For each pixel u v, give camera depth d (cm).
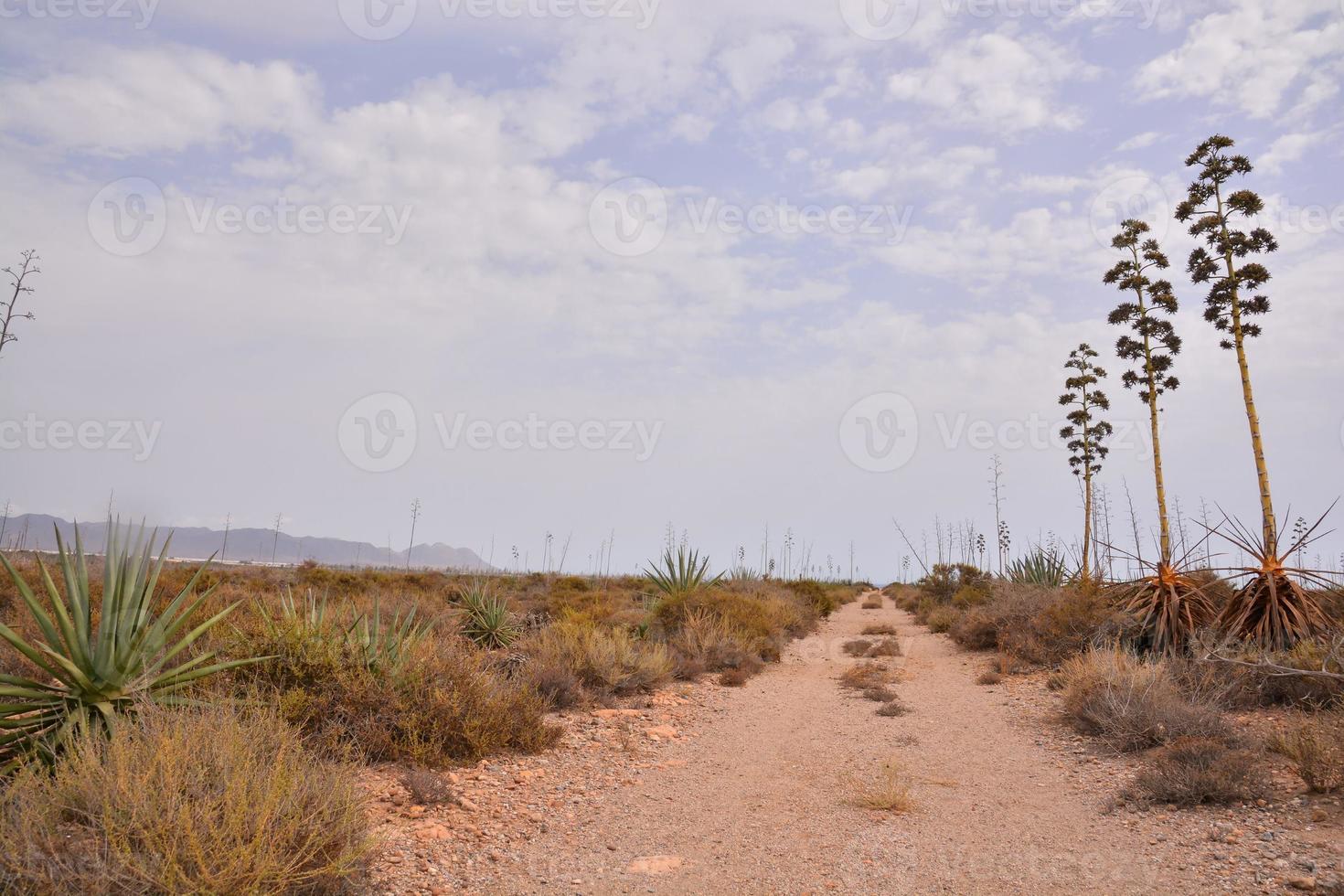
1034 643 1448
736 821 611
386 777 659
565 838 558
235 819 377
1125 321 1616
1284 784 612
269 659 725
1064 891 455
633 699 1119
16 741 523
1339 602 1128
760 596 2466
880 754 836
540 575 4403
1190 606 1268
